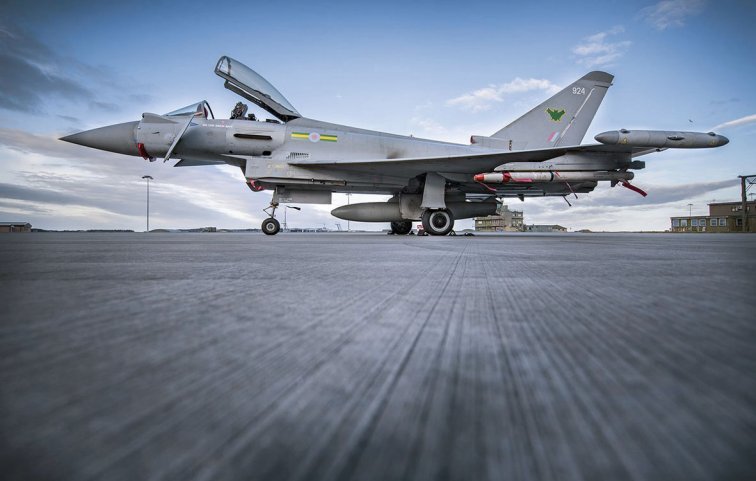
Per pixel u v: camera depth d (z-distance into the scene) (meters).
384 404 0.49
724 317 1.06
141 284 1.70
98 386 0.55
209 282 1.78
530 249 4.79
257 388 0.54
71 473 0.32
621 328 0.93
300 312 1.11
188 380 0.57
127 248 4.96
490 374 0.61
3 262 2.86
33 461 0.34
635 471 0.32
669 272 2.24
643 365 0.65
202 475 0.31
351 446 0.37
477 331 0.90
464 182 13.16
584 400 0.50
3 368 0.62
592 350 0.74
